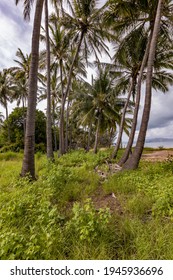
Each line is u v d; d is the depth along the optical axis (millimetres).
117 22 10680
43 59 15648
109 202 4492
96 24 13406
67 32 14141
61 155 14391
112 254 2557
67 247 2604
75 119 28828
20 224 3143
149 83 7586
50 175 5855
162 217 3441
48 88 10969
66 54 16109
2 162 13148
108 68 15195
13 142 30047
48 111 10930
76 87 22250
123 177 6188
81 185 5562
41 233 2725
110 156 13828
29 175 6156
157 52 12109
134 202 4023
